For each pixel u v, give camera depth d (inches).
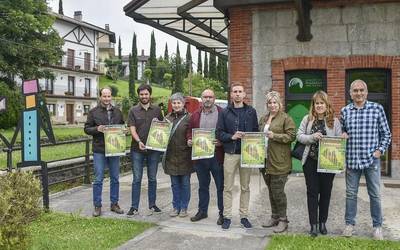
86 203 335.3
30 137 302.4
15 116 1192.2
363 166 232.1
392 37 421.1
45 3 1365.7
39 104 301.9
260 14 448.1
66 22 1900.8
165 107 874.1
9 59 1278.3
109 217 289.3
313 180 240.1
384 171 430.0
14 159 563.5
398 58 419.5
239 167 257.1
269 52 447.2
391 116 422.9
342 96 430.3
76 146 749.9
